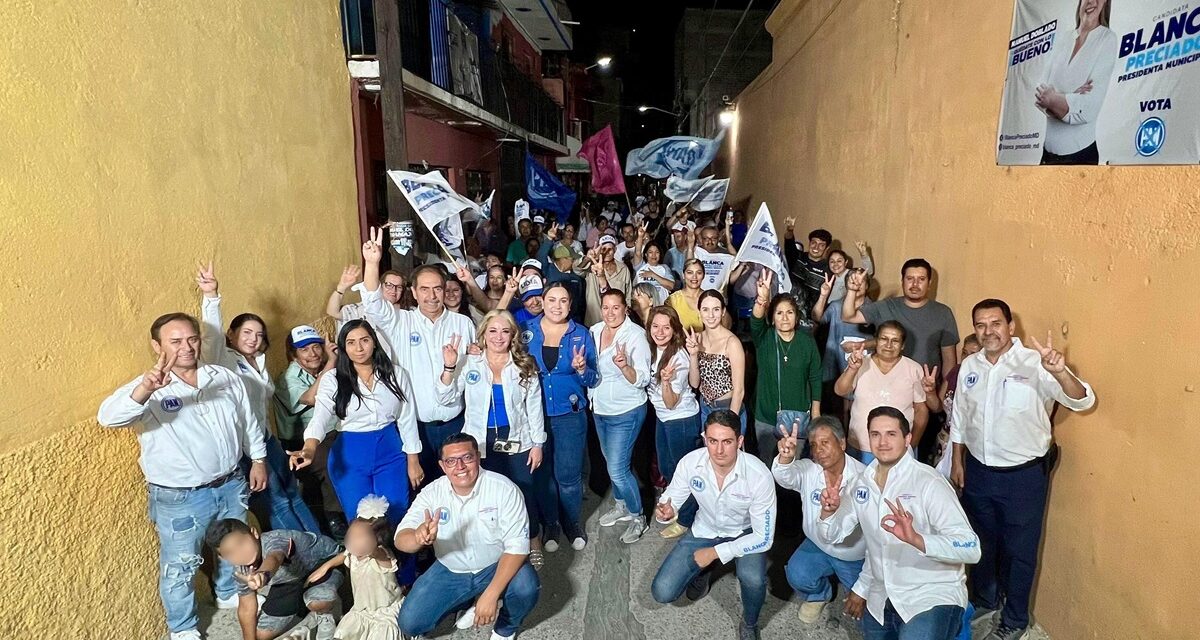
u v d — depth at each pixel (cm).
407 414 456
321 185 632
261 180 528
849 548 393
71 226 341
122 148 379
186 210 435
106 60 368
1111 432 342
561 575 477
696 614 434
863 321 551
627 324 499
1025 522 385
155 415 370
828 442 379
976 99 491
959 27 521
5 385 304
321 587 399
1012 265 436
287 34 575
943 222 543
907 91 630
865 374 476
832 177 907
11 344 307
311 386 503
